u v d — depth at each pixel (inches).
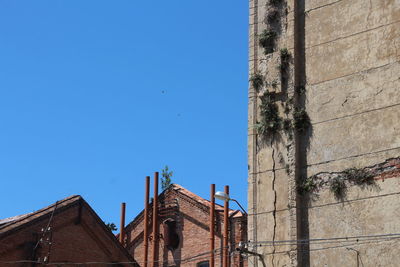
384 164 902.4
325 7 1017.5
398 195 879.7
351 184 922.1
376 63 946.7
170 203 1685.5
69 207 1198.9
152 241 1675.7
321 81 989.8
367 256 883.4
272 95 1022.4
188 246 1619.1
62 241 1179.3
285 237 949.8
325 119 970.1
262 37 1051.3
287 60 1021.8
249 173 1013.2
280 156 989.8
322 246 921.5
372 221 892.6
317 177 954.1
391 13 952.3
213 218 1534.2
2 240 1085.8
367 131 928.9
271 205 976.9
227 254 1493.6
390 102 919.7
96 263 1228.5
